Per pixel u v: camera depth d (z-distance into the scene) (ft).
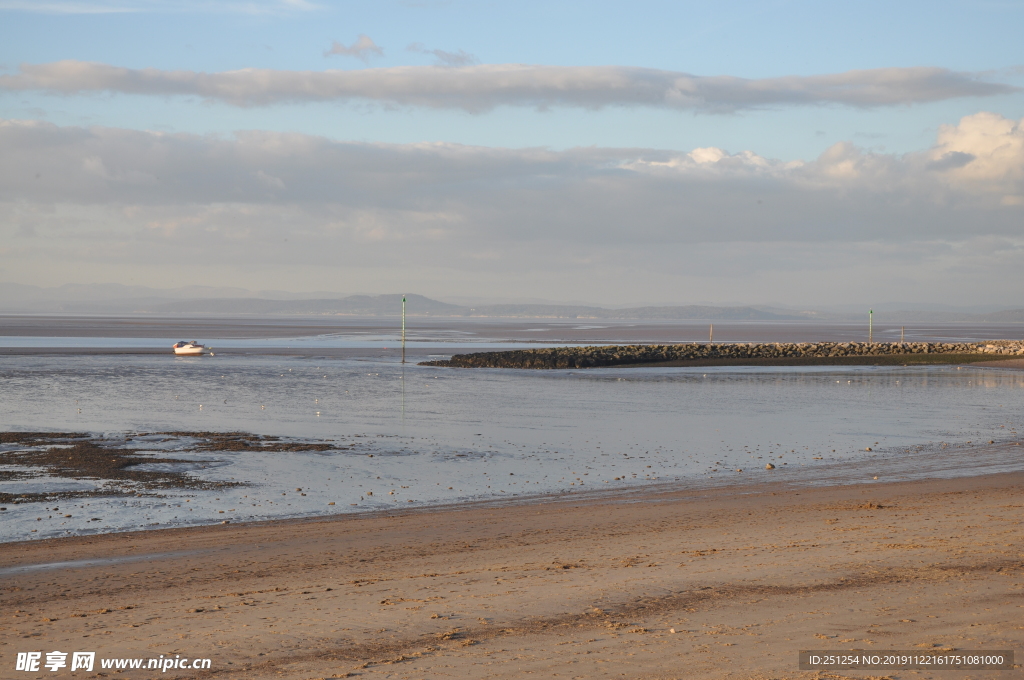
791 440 91.50
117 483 65.98
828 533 44.75
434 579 36.19
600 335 551.59
